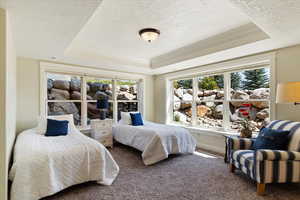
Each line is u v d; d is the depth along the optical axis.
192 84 4.60
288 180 1.96
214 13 2.16
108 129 4.15
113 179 2.38
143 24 2.46
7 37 1.70
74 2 1.53
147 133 3.29
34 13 1.70
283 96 2.24
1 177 1.53
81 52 3.54
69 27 2.04
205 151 3.83
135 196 1.98
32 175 1.74
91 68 4.34
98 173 2.22
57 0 1.49
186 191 2.09
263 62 3.17
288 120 2.67
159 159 3.03
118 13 2.14
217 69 3.85
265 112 3.22
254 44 2.64
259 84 3.31
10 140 2.02
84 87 4.29
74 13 1.72
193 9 2.07
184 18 2.29
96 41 3.14
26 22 1.89
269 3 1.58
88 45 3.36
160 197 1.96
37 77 3.59
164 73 5.20
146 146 3.11
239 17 2.27
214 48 3.07
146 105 5.39
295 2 1.55
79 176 2.09
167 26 2.53
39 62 3.61
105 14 2.17
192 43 3.29
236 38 2.74
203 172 2.66
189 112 4.71
